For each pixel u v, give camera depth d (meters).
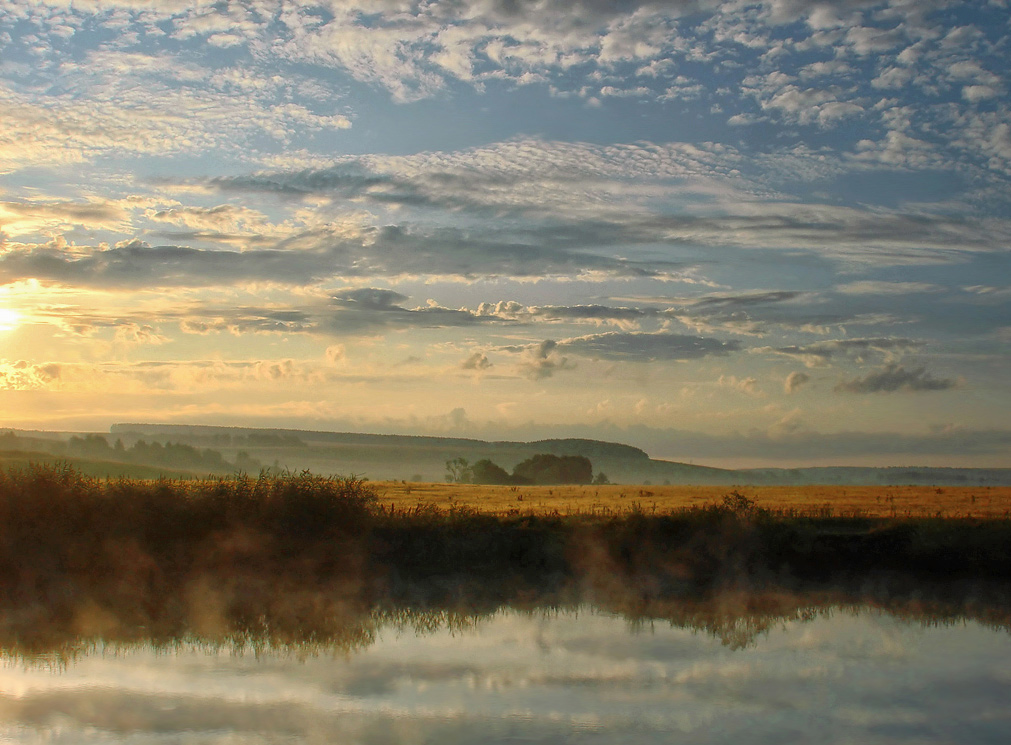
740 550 29.61
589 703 14.52
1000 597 25.05
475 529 31.48
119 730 13.21
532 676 16.25
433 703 14.54
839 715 13.88
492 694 15.04
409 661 17.44
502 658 17.66
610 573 29.38
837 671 16.53
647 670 16.64
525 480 137.38
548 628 20.77
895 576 28.39
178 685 15.70
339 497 31.44
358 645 18.97
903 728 13.30
